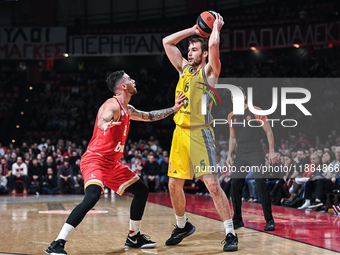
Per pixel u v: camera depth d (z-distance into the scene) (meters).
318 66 16.31
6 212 7.04
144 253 3.61
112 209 7.47
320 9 17.45
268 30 16.77
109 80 3.79
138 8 22.22
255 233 4.65
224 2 20.78
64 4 21.89
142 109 19.41
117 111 3.65
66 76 20.70
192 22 20.00
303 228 5.02
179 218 4.02
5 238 4.33
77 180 12.83
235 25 18.81
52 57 18.08
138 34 18.09
